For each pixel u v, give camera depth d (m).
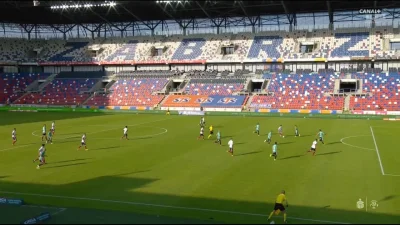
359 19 87.12
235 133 46.59
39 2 68.50
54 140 42.06
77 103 84.56
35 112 79.44
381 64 79.50
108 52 98.25
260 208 19.75
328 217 18.41
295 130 47.03
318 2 74.81
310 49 86.19
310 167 28.53
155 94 84.12
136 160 31.45
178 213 19.16
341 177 25.59
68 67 100.56
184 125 55.62
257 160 31.12
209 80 85.50
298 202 20.59
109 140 41.84
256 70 86.31
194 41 96.12
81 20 96.69
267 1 73.44
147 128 52.12
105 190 23.22
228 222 17.84
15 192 23.08
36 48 102.00
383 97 69.25
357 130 48.94
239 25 95.88
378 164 29.33
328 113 67.62
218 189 23.08
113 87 89.00
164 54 93.75
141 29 103.88
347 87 79.25
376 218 18.20
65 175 26.94
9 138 43.59
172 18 94.50
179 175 26.48
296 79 79.50
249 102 75.25
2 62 94.62
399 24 84.94
